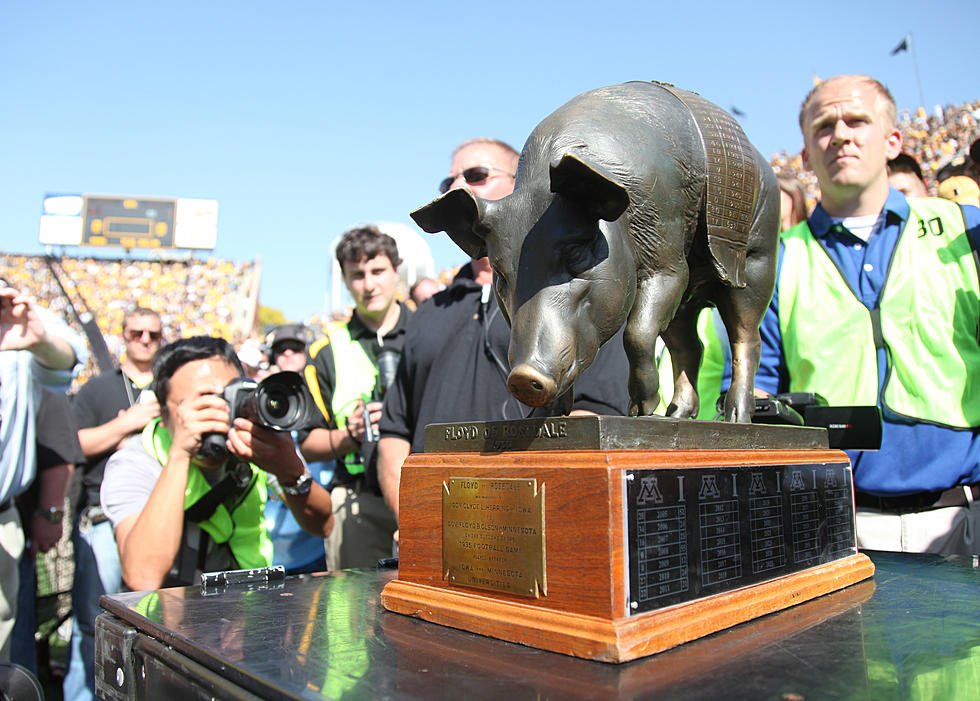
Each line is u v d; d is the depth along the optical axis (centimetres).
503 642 111
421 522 132
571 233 115
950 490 213
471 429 128
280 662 102
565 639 104
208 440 201
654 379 135
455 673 97
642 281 135
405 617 128
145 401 309
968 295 215
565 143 125
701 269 150
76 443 288
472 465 123
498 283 125
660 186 131
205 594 150
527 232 118
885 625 117
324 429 315
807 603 133
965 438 211
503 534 117
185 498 207
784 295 239
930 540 212
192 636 116
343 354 326
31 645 285
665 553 111
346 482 307
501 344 217
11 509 253
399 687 91
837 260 233
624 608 104
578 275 116
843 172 228
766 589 127
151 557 193
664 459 114
